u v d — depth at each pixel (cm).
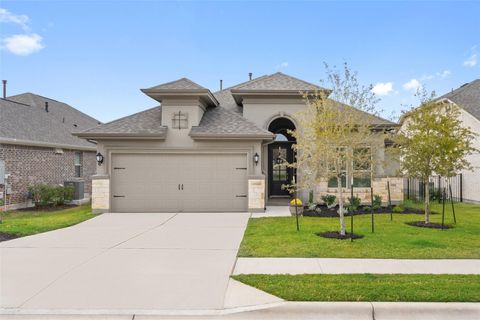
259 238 904
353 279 577
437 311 470
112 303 495
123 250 793
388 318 460
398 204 1516
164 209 1424
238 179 1423
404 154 1121
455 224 1093
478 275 598
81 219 1245
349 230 994
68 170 2108
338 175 946
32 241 887
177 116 1439
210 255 747
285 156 1658
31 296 520
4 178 1529
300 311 472
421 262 685
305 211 1368
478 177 1733
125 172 1432
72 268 654
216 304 491
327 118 945
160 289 546
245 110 1573
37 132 1906
